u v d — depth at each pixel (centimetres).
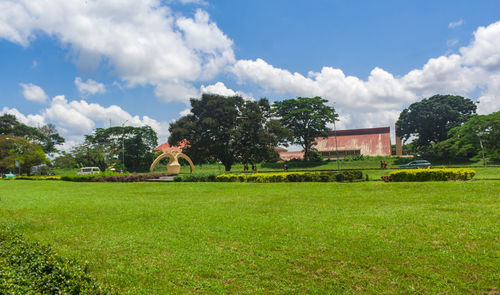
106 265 549
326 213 898
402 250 559
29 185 2673
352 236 651
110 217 975
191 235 720
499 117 4038
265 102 4106
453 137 4650
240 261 548
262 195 1375
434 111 5275
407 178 1577
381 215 833
